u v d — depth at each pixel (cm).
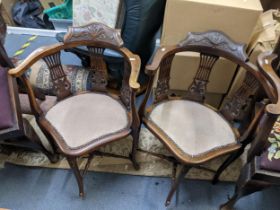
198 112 119
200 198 130
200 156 101
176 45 112
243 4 112
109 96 124
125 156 135
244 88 110
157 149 148
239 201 129
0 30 118
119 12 141
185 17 117
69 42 108
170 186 134
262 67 96
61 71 116
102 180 133
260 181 95
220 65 133
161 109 118
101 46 111
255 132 104
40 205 123
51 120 109
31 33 193
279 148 95
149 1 126
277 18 139
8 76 105
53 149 130
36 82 146
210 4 110
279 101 84
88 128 107
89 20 150
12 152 140
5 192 126
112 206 125
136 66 100
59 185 130
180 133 108
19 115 99
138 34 137
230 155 115
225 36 108
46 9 198
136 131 114
